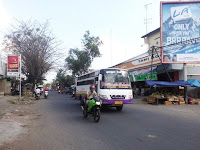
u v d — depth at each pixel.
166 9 17.23
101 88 11.04
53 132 6.43
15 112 10.95
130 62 25.55
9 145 4.99
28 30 25.19
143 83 25.27
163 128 6.82
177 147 4.68
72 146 4.89
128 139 5.44
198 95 19.09
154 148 4.62
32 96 26.64
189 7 16.92
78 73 43.72
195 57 16.59
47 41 26.31
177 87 19.08
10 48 25.11
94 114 8.34
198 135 5.81
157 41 24.28
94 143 5.11
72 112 11.44
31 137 5.80
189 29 16.83
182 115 9.98
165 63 16.97
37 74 27.23
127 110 12.16
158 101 17.02
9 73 17.36
